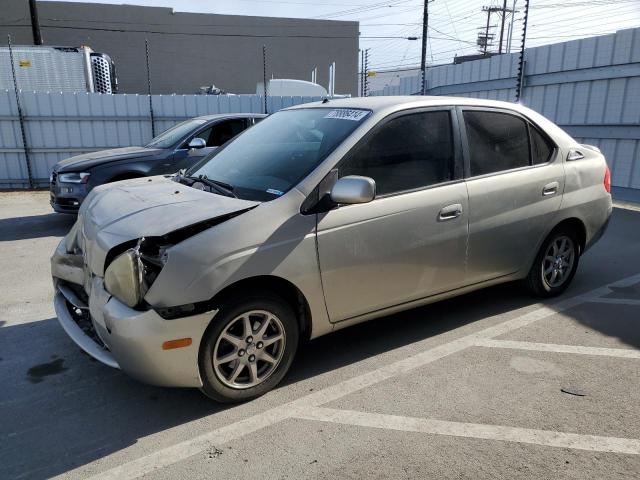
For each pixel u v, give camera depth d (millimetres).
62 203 7691
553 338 3900
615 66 9031
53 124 12797
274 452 2654
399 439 2744
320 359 3627
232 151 4090
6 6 34875
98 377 3455
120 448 2719
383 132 3453
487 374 3385
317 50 42312
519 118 4203
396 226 3383
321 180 3158
